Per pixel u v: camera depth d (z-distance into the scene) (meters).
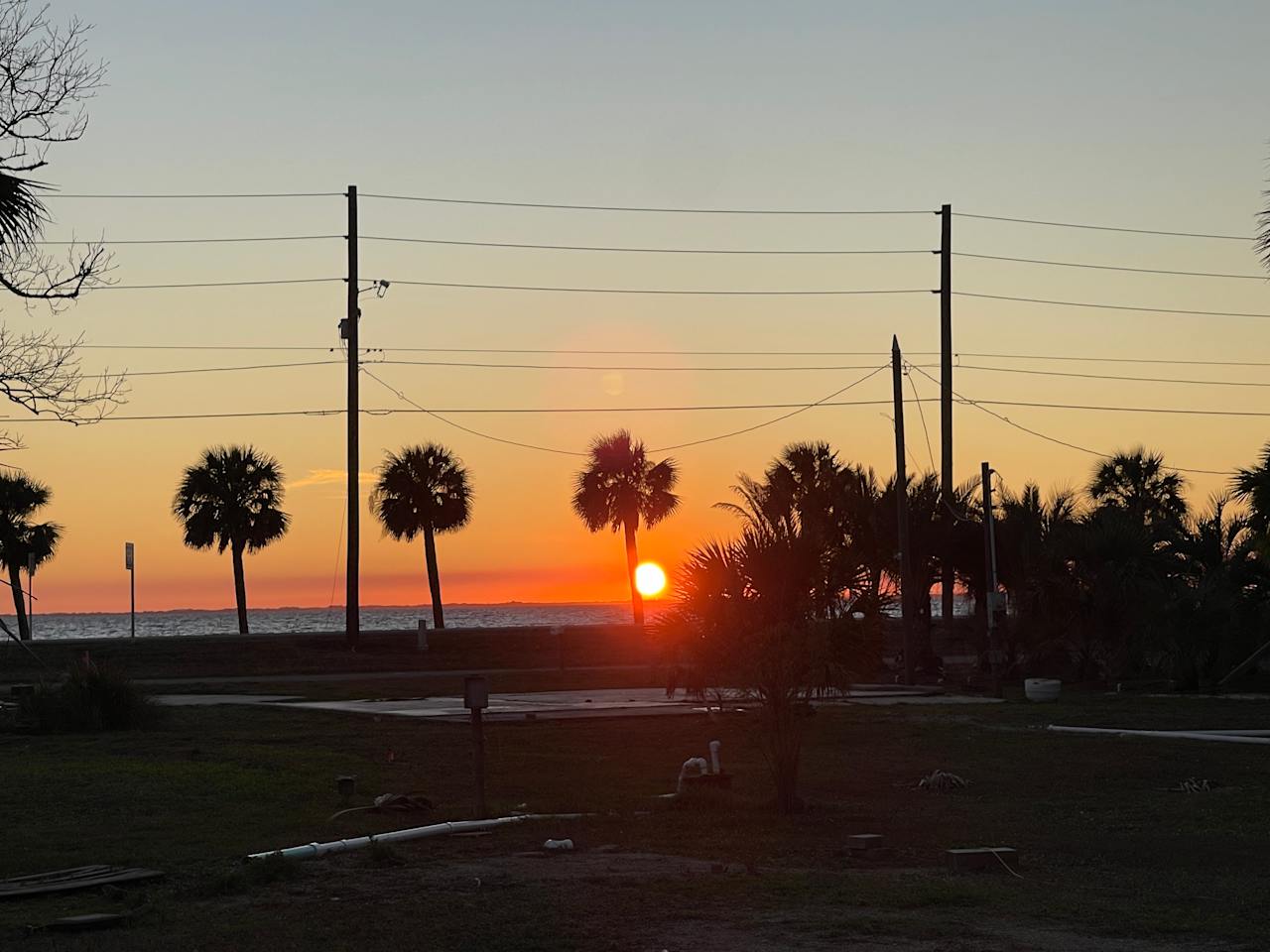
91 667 28.19
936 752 24.27
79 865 12.45
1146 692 40.09
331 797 17.66
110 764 20.69
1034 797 18.72
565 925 9.79
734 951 9.00
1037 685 35.81
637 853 13.41
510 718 29.75
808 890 11.15
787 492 19.31
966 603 51.31
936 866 12.86
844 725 28.88
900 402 42.84
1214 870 12.73
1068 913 10.27
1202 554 43.09
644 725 28.48
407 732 27.09
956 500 47.72
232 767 20.42
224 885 11.16
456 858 12.96
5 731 26.55
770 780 20.45
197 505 68.44
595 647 56.47
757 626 16.88
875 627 17.12
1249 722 29.34
